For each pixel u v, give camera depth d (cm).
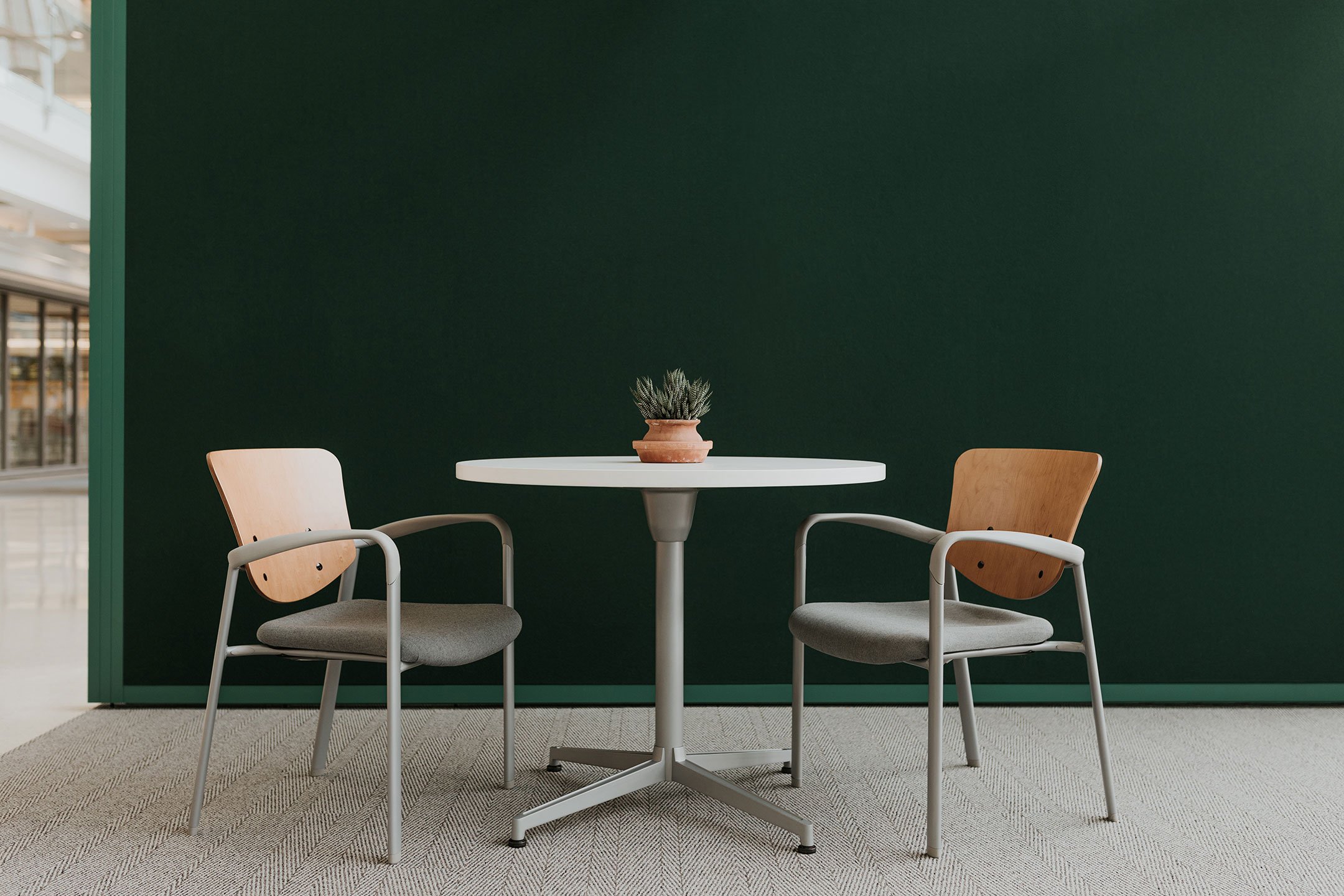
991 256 295
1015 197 295
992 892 169
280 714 280
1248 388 297
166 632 287
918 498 296
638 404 208
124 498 287
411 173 290
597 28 293
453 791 218
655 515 205
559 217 292
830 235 295
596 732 266
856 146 295
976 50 295
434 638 180
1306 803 212
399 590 177
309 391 289
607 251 293
